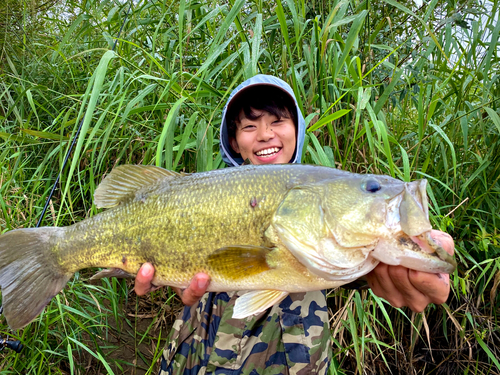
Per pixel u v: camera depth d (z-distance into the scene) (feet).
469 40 3.48
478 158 3.19
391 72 3.91
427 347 3.50
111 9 4.08
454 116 3.37
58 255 2.13
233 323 2.27
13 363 2.63
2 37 5.11
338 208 1.82
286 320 2.27
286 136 2.57
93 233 2.10
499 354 3.28
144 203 2.05
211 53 2.85
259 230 1.90
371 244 1.76
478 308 3.34
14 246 2.09
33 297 2.07
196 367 2.33
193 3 3.73
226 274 1.90
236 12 2.85
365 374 3.11
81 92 4.45
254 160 2.63
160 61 3.79
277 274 1.87
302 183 1.92
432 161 3.57
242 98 2.58
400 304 1.92
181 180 2.05
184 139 2.68
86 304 3.46
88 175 4.03
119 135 3.86
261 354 2.22
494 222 3.08
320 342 2.28
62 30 5.39
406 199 1.73
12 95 4.80
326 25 2.90
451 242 1.78
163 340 3.53
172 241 1.97
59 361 2.84
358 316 2.91
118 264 2.07
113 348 3.32
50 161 3.93
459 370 3.38
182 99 2.66
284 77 3.12
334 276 1.81
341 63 2.79
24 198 3.30
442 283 1.68
